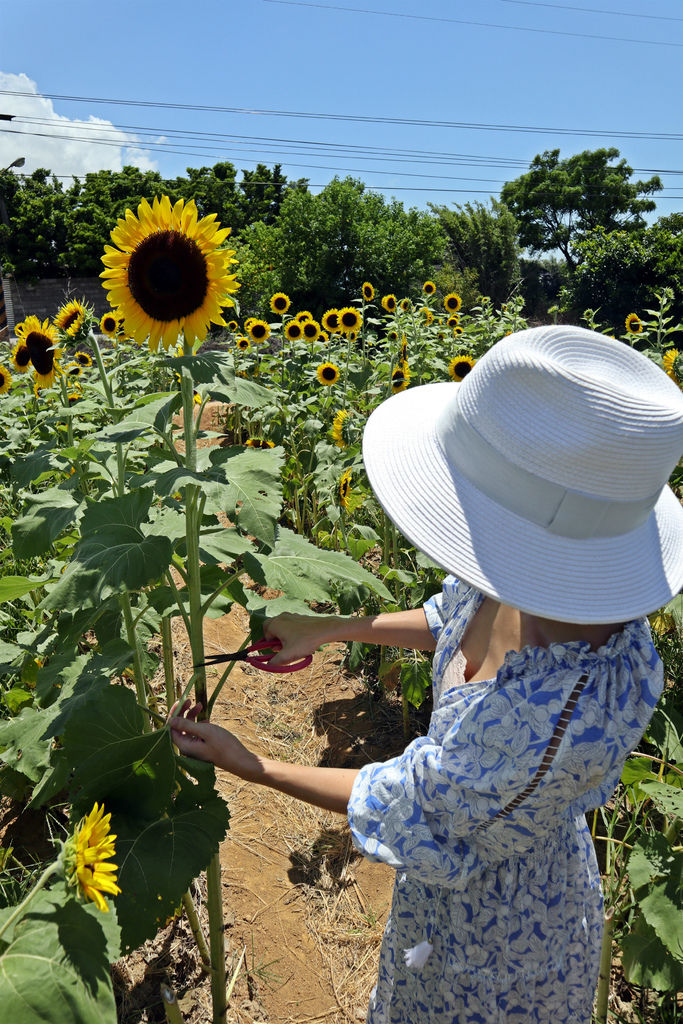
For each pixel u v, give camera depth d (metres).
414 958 1.66
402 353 5.96
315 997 2.43
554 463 1.31
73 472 2.74
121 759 1.70
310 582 1.86
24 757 2.12
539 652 1.39
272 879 2.86
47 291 40.19
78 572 1.65
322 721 3.75
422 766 1.46
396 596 3.98
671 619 3.30
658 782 2.33
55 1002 1.35
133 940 1.56
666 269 28.47
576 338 1.46
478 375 1.43
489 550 1.38
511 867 1.54
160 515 2.36
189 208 1.79
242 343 7.81
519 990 1.61
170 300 1.82
